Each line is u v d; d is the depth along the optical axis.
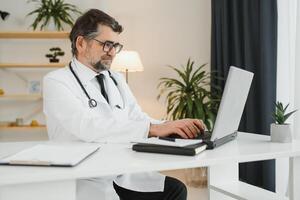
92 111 1.46
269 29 2.82
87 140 1.32
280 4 2.79
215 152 1.08
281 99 2.76
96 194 1.20
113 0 3.72
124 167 0.88
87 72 1.54
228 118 1.19
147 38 3.77
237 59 3.19
